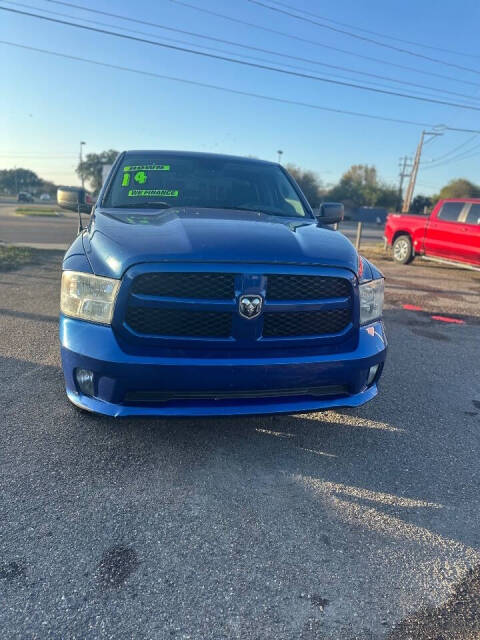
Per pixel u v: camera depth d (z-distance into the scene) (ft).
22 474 8.22
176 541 6.91
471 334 19.22
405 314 22.20
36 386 11.73
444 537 7.32
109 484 8.09
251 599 6.01
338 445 9.84
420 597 6.19
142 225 9.07
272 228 9.38
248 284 7.80
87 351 7.83
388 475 8.87
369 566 6.66
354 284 8.63
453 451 9.87
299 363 8.23
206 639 5.44
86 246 8.88
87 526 7.09
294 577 6.40
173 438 9.65
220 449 9.39
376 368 9.36
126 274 7.67
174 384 7.82
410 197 152.66
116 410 7.98
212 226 8.94
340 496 8.18
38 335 15.79
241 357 8.03
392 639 5.58
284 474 8.70
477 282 32.27
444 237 35.40
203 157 13.74
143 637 5.42
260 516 7.54
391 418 11.25
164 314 7.77
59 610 5.69
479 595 6.26
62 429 9.76
